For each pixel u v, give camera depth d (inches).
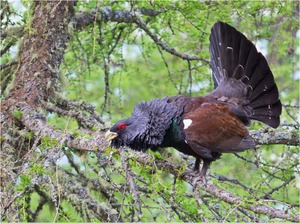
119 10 552.4
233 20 610.5
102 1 528.7
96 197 517.7
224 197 383.6
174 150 506.3
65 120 567.2
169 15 538.6
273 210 355.3
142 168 414.3
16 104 500.4
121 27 581.3
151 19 583.2
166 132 436.1
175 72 640.4
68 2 524.1
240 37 467.2
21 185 403.9
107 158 447.5
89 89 760.3
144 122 433.4
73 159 504.4
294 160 504.7
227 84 465.7
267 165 496.7
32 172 406.0
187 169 430.0
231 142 432.1
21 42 531.2
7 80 552.4
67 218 466.6
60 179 486.9
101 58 591.2
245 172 603.8
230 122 434.3
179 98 444.8
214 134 429.4
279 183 678.5
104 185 504.7
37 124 472.7
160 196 440.5
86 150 439.8
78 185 490.3
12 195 424.5
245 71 465.1
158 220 477.1
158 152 452.4
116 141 435.8
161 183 398.3
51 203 518.9
